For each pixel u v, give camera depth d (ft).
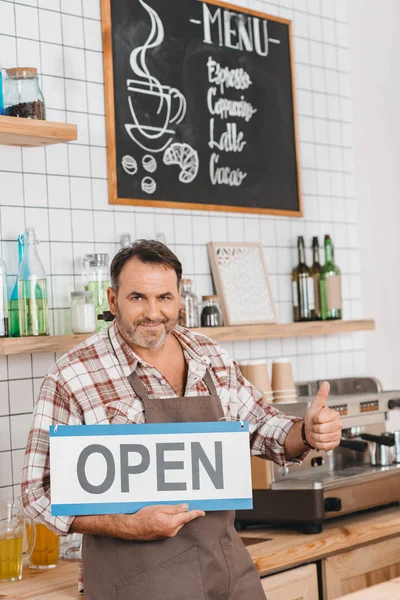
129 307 7.29
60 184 10.39
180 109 11.75
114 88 10.98
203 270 11.93
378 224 13.78
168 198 11.53
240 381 8.32
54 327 10.23
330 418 7.48
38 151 10.19
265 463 9.66
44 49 10.31
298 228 13.26
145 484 7.19
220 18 12.34
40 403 7.47
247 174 12.55
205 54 12.10
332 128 13.88
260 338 12.06
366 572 9.97
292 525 9.90
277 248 12.93
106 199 10.87
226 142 12.30
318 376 13.30
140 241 7.55
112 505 7.15
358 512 10.57
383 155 13.65
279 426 8.00
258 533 9.71
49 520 7.24
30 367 9.97
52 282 10.23
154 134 11.40
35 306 9.48
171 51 11.68
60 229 10.36
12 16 10.01
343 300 13.83
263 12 12.93
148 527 6.99
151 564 7.28
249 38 12.71
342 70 14.01
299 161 13.26
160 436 7.23
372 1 13.71
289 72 13.24
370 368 13.92
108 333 7.75
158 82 11.49
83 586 7.74
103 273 10.32
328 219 13.73
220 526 7.56
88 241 10.64
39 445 7.38
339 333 13.70
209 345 8.11
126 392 7.48
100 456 7.16
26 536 8.99
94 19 10.86
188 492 7.23
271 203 12.85
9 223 9.86
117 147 10.97
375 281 13.84
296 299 12.97
